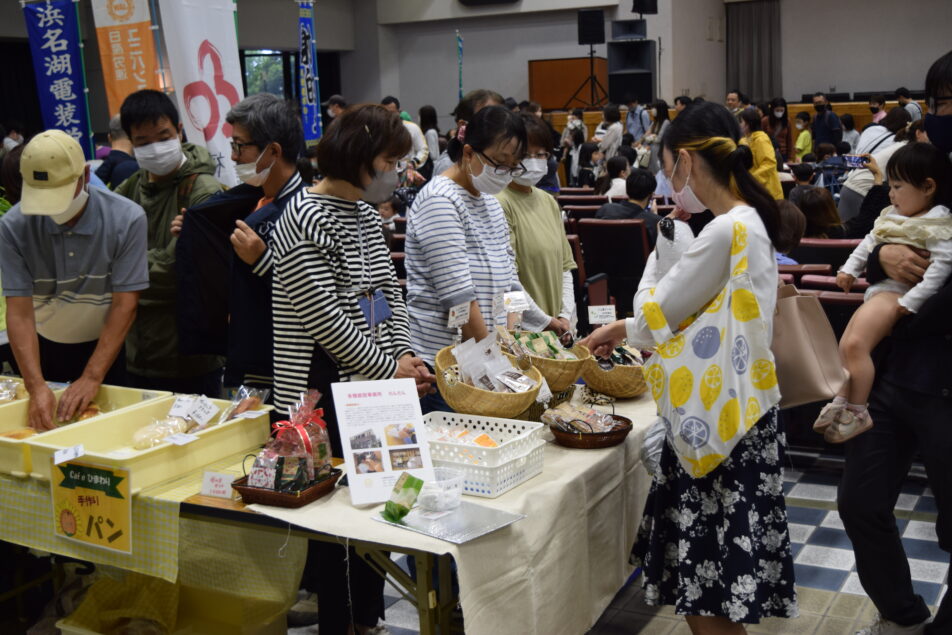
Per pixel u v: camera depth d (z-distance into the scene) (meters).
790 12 19.23
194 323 2.80
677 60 17.09
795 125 15.87
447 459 2.25
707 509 2.15
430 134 11.28
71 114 6.38
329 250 2.34
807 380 2.23
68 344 2.98
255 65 17.25
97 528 2.24
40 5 6.25
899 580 2.59
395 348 2.58
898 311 2.46
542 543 2.20
